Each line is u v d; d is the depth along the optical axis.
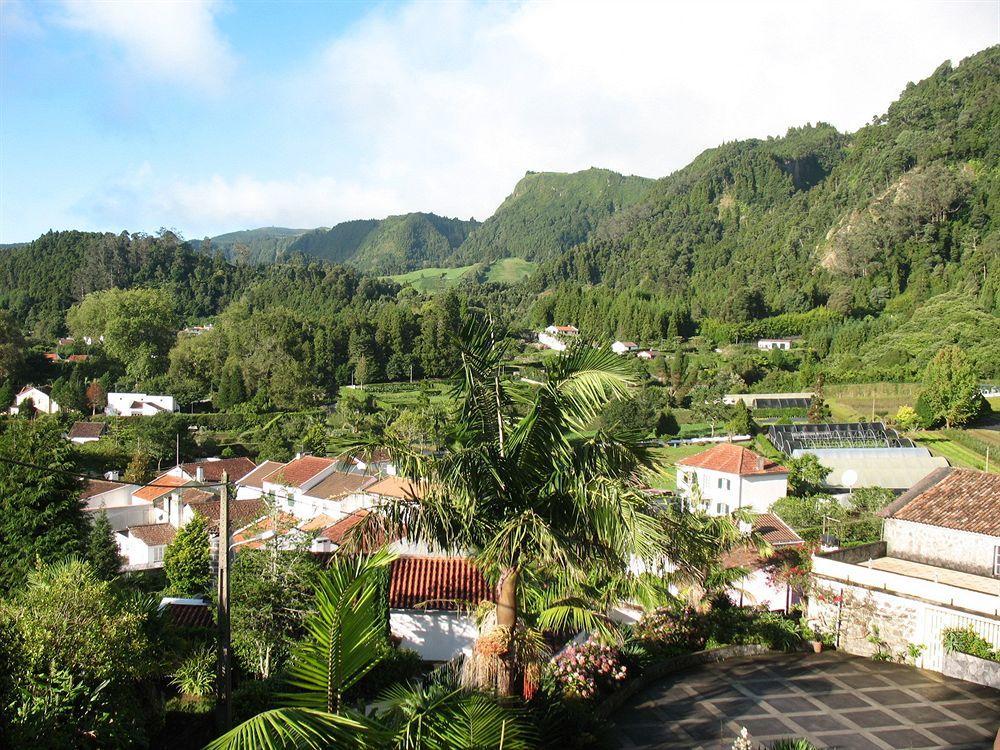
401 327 125.88
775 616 19.08
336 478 46.31
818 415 82.06
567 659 14.10
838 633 18.11
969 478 22.34
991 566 19.73
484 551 10.11
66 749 11.01
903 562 21.41
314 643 7.75
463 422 11.15
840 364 102.81
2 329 103.62
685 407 91.44
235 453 75.88
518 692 10.98
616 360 10.85
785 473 49.09
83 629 12.65
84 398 95.31
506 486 10.59
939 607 16.58
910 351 103.56
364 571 8.05
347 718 6.95
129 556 46.22
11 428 29.47
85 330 132.25
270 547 21.94
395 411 81.19
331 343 118.50
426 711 7.98
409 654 18.41
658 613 17.66
